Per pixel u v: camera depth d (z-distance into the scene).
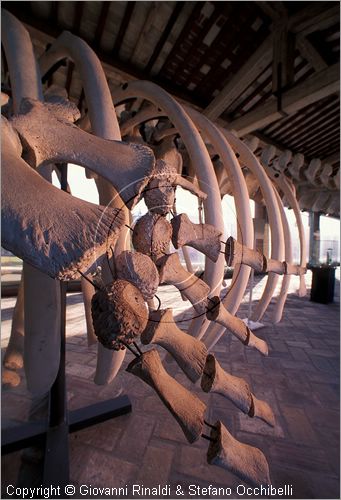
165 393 0.77
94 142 0.78
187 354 0.86
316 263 7.82
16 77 1.11
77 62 1.32
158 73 4.10
